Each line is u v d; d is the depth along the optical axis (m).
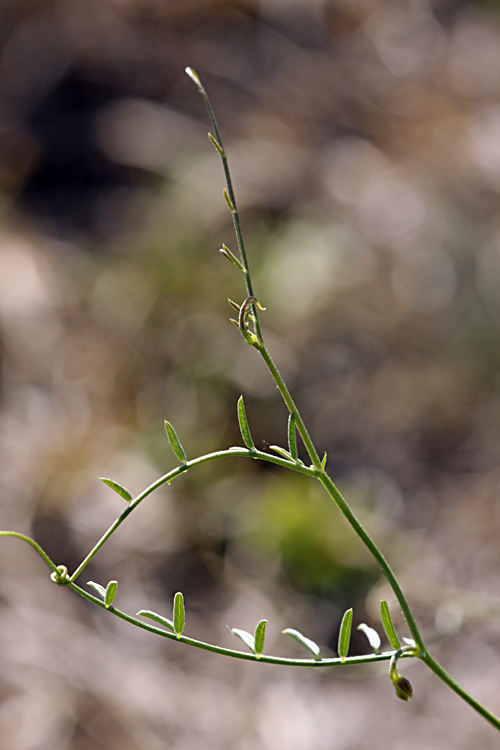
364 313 5.26
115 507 4.13
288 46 7.16
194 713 3.39
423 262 5.55
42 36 6.46
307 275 5.30
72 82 6.31
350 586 3.83
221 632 3.74
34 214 5.60
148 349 4.90
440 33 7.60
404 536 4.20
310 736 3.37
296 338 5.02
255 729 3.37
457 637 3.69
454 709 3.47
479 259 5.43
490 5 7.81
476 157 6.27
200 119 6.37
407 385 4.95
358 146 6.50
